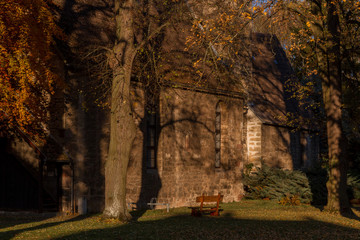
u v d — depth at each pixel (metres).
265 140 27.39
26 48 16.98
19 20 16.59
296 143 31.91
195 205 21.81
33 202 18.55
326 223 15.35
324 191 23.70
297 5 17.05
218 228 13.83
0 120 18.02
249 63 28.41
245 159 26.94
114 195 14.74
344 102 20.83
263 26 17.47
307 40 18.67
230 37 15.75
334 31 17.70
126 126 14.85
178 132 21.16
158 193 20.03
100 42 19.25
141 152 19.28
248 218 16.62
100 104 18.22
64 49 18.27
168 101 20.62
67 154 18.42
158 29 15.97
